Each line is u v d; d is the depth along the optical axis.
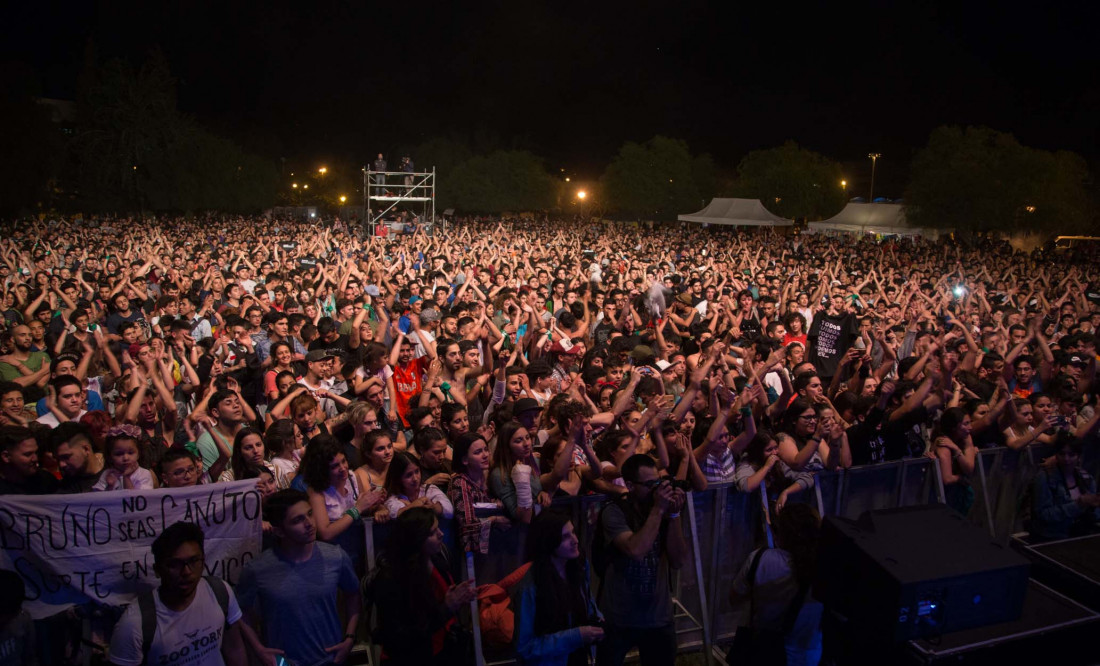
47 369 8.30
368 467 5.39
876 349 10.63
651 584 4.45
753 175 76.50
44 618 4.29
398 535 4.14
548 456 5.79
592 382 7.60
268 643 4.21
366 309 10.43
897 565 3.22
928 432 7.56
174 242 30.12
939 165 54.00
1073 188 52.56
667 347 10.12
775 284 17.84
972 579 3.22
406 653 4.14
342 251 24.23
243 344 9.25
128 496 4.39
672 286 16.88
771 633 4.35
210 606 3.90
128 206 68.94
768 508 5.52
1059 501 6.18
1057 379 8.33
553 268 20.31
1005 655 3.29
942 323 12.79
